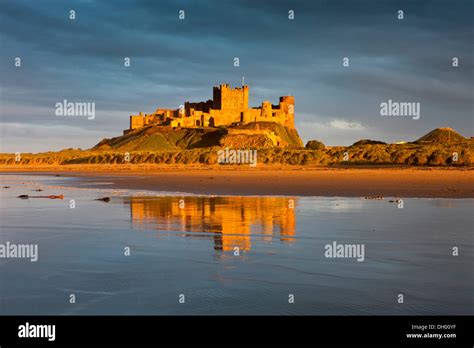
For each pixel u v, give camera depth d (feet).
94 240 49.44
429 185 135.23
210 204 87.56
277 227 57.47
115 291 31.58
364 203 86.63
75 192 122.93
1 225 60.39
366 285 32.50
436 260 39.37
